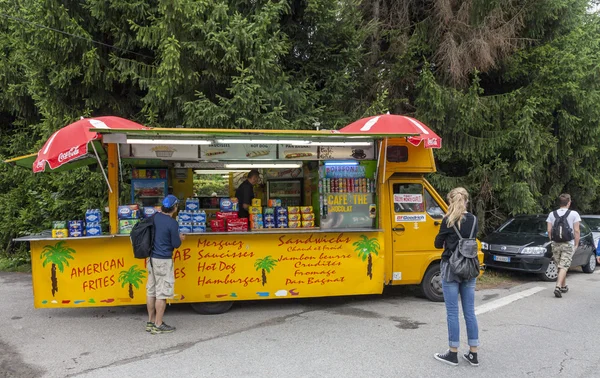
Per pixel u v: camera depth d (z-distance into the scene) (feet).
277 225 20.94
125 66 25.41
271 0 27.04
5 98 32.01
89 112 25.93
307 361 14.48
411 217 21.77
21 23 24.75
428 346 15.92
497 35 30.14
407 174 22.07
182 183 24.84
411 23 33.81
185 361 14.48
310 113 28.48
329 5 28.66
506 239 30.68
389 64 33.45
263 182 25.40
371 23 31.68
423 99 30.48
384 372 13.61
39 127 31.09
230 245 19.57
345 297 23.57
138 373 13.53
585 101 31.91
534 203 32.19
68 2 25.04
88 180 28.53
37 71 25.68
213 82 26.32
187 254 19.24
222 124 25.26
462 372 13.62
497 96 31.73
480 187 32.35
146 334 17.26
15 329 17.93
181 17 23.65
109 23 25.14
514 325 18.65
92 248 18.70
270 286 19.92
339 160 21.25
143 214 19.94
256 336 17.01
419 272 21.85
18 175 33.37
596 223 38.70
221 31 24.04
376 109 30.17
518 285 27.84
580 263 32.01
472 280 14.33
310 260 20.26
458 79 30.73
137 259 18.88
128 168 24.39
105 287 18.76
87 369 13.85
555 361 14.53
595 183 37.55
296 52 30.42
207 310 20.01
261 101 25.32
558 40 32.68
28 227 32.42
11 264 31.99
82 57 24.80
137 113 28.17
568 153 34.27
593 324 18.83
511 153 32.58
